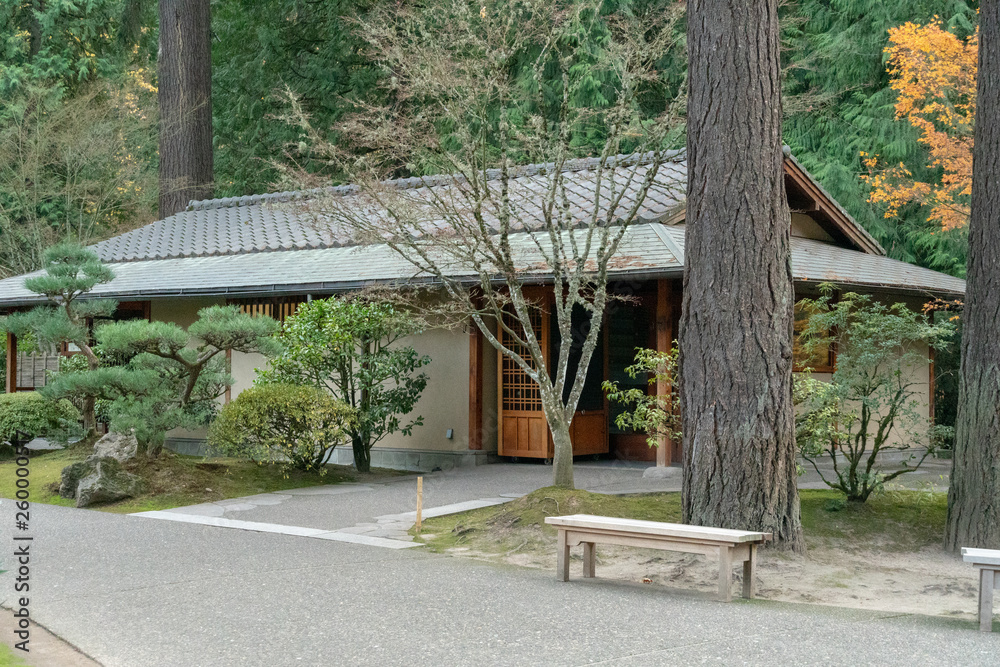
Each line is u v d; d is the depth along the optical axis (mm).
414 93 10906
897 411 10508
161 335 11203
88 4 27656
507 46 10930
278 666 5152
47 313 13617
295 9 25969
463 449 14594
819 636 5820
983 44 8805
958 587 7602
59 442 15914
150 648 5480
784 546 8227
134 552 8492
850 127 20875
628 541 7230
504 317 14531
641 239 12672
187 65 23859
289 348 13438
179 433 16984
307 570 7727
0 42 27172
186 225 20703
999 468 8609
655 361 10914
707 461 8250
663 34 10898
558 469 9969
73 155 25828
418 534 9461
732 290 8156
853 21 21062
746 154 8133
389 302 13727
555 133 11664
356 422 13336
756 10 8164
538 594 6945
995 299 8672
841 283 12414
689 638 5727
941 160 16250
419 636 5738
